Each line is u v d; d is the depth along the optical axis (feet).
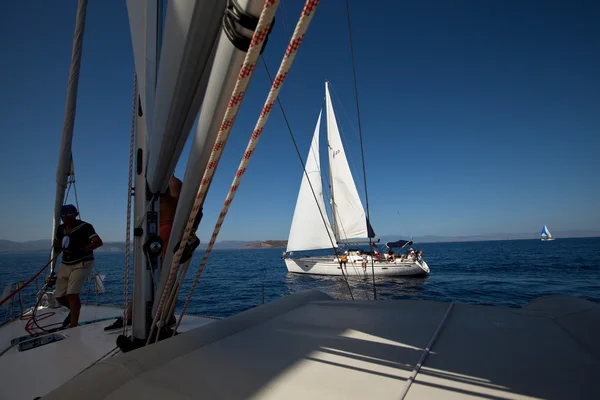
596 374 3.40
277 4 1.90
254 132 2.65
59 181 11.58
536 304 6.56
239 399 3.08
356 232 80.74
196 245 4.83
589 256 135.74
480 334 4.78
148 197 7.17
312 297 7.79
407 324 5.37
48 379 6.84
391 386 3.25
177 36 2.97
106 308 14.94
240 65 2.47
